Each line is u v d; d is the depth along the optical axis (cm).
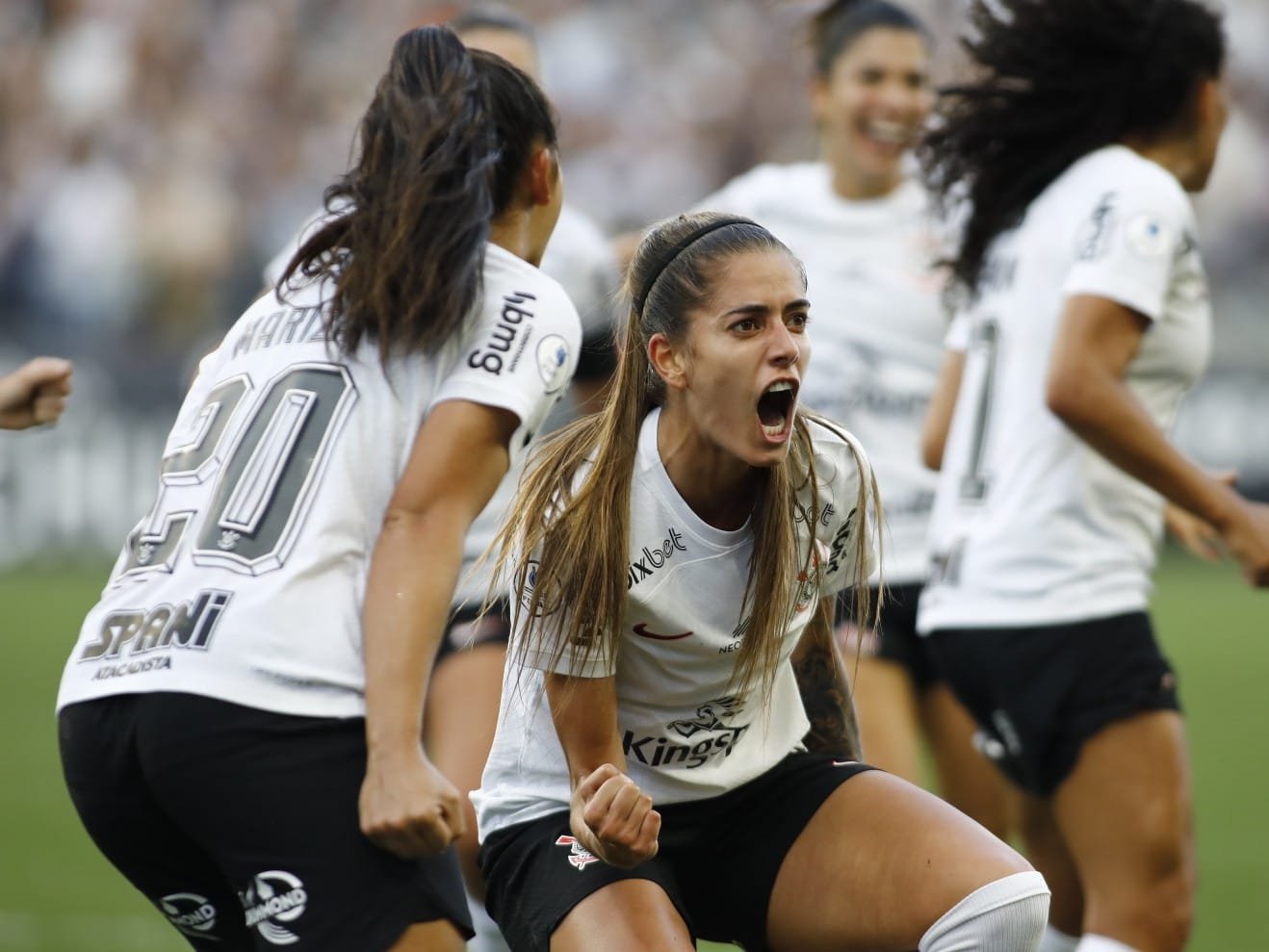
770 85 5419
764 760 1123
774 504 1032
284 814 963
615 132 5300
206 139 5203
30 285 4903
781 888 1087
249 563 991
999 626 1377
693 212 1059
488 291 1049
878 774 1110
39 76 5194
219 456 1026
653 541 1038
